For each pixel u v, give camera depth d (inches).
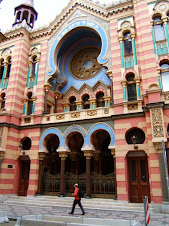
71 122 675.4
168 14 648.4
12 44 864.9
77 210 496.4
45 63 815.1
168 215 438.3
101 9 773.3
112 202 544.1
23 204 605.9
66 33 819.4
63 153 663.1
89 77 848.3
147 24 647.8
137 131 599.5
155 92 544.7
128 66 659.4
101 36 738.8
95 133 655.8
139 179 571.8
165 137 503.8
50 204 581.0
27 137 750.5
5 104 776.3
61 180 645.9
